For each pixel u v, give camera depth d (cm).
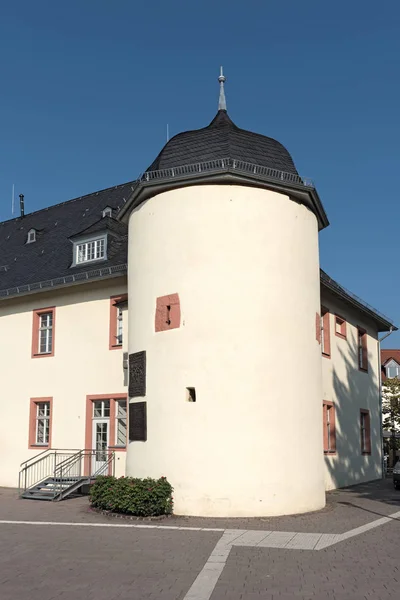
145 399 1605
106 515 1472
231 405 1490
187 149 1702
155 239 1656
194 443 1489
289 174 1659
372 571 905
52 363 2245
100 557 996
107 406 2092
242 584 834
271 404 1513
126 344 2058
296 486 1519
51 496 1822
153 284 1641
